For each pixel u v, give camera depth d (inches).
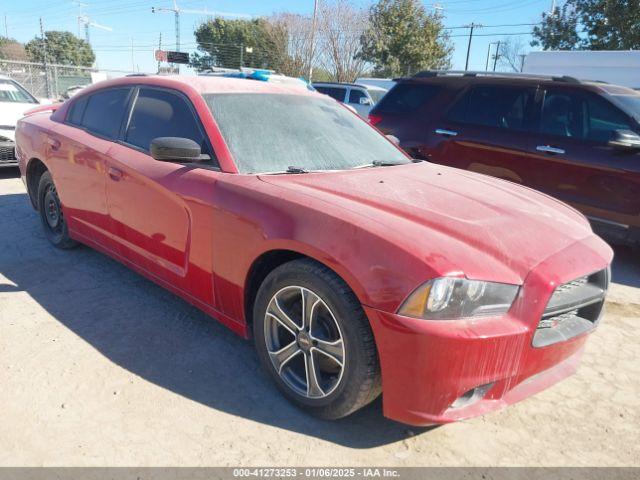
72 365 117.7
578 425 108.3
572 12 909.8
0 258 180.1
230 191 112.7
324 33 1531.7
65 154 166.4
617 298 178.5
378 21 1344.7
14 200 261.1
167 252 130.8
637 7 796.6
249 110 134.4
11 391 107.4
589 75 467.5
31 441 94.0
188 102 132.1
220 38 2142.0
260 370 120.0
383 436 101.0
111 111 157.6
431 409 88.3
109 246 155.9
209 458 92.5
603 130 212.1
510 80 241.0
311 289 97.7
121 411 103.3
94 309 145.1
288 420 103.7
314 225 97.3
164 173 127.6
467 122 249.1
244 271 109.5
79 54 2994.6
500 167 236.7
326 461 93.5
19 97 356.8
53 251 188.2
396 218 97.9
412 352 85.7
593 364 132.5
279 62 1674.5
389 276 87.1
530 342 90.5
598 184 209.3
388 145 155.7
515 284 89.0
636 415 112.4
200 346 128.6
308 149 132.9
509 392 94.3
